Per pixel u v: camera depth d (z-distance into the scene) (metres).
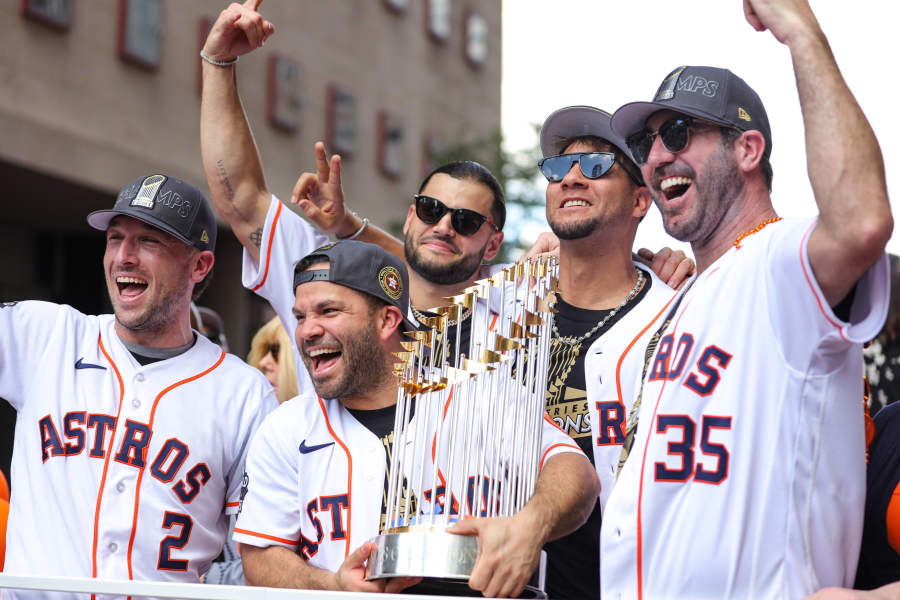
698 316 2.02
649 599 1.93
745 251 2.00
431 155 13.48
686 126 2.17
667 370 2.03
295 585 2.29
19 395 2.74
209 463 2.70
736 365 1.94
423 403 2.20
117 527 2.57
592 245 2.82
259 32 3.11
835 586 1.89
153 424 2.69
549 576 2.50
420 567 1.95
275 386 3.62
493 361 2.09
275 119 14.15
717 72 2.19
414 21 17.00
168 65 12.95
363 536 2.33
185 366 2.81
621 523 1.99
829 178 1.82
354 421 2.48
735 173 2.15
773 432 1.89
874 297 1.84
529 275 2.22
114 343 2.81
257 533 2.44
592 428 2.58
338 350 2.46
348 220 3.35
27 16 11.34
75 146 11.75
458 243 3.12
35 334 2.78
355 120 15.55
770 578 1.85
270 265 3.15
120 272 2.77
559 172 2.84
